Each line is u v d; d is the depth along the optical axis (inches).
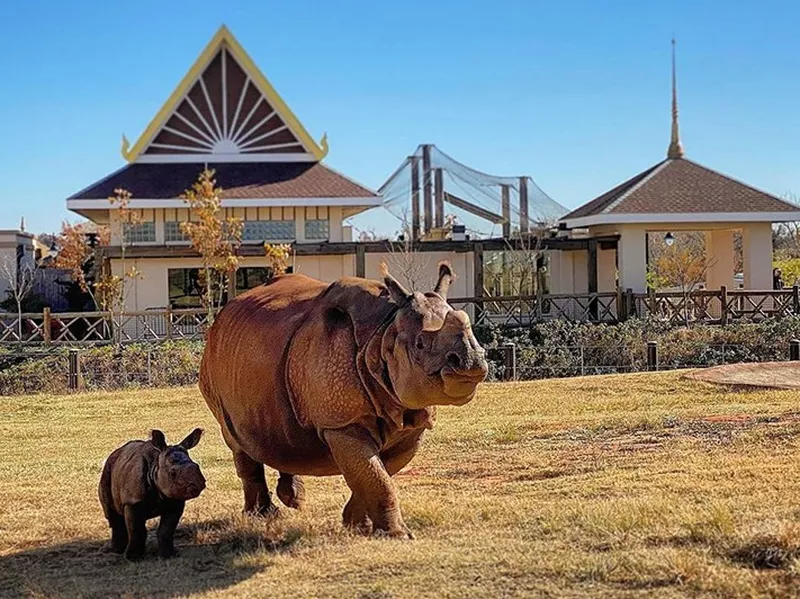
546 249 1349.7
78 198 1423.5
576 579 247.0
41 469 522.3
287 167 1546.5
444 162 1520.7
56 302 1872.5
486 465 462.6
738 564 253.4
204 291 1386.6
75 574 302.2
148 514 313.6
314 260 1444.4
